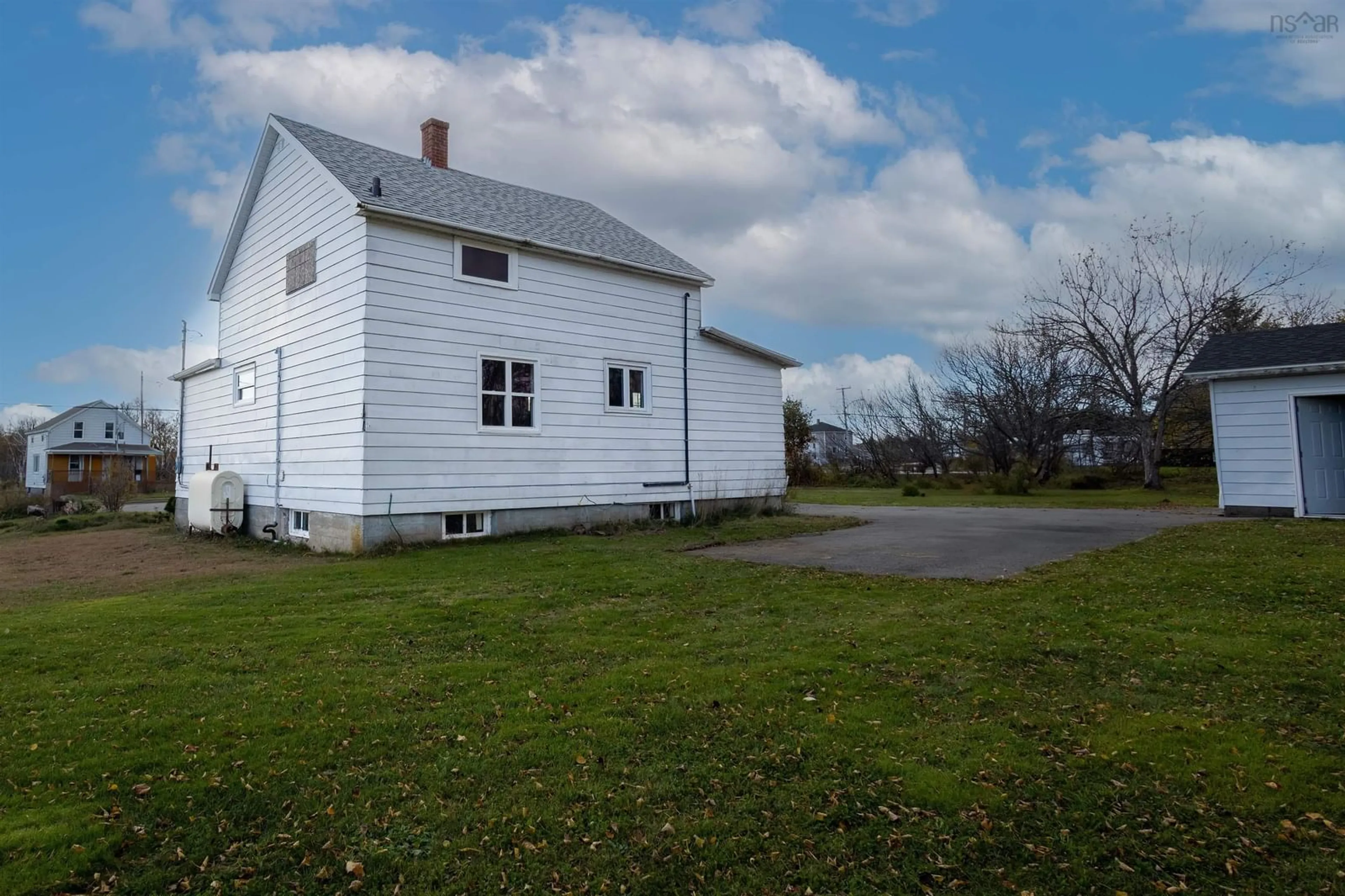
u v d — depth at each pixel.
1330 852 2.96
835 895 2.76
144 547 14.48
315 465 12.79
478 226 12.68
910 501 25.14
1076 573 8.79
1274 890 2.74
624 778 3.66
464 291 12.73
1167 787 3.51
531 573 9.30
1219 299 27.70
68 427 53.12
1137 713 4.44
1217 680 4.98
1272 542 11.01
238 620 6.94
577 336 14.34
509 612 7.17
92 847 2.98
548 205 16.94
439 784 3.58
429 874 2.87
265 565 11.10
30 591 9.38
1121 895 2.73
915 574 8.98
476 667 5.43
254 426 15.04
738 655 5.68
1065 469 35.22
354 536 11.54
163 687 5.00
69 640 6.23
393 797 3.46
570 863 2.96
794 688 4.90
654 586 8.40
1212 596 7.34
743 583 8.55
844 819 3.27
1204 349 17.61
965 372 35.72
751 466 17.61
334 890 2.78
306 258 13.27
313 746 4.01
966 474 35.75
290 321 13.77
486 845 3.08
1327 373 15.08
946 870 2.90
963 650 5.65
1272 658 5.34
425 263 12.28
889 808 3.35
